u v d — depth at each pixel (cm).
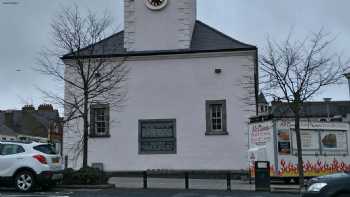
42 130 6394
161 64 3069
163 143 3006
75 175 2125
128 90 3067
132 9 3183
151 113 3038
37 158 1859
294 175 2397
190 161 2962
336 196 1167
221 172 2908
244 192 1986
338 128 2495
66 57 2930
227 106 2967
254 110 2936
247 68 2972
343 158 2481
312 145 2447
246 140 2920
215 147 2950
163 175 2955
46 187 1992
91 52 2509
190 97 3016
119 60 3056
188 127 2994
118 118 3058
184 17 3123
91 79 2652
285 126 2439
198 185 2381
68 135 3052
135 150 3027
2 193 1811
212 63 3019
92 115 3061
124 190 2030
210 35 3169
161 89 3050
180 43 3098
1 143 1900
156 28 3142
